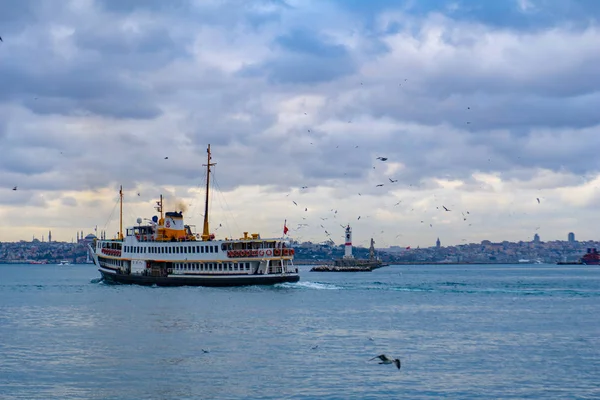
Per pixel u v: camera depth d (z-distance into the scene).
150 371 71.94
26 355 79.62
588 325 107.81
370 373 71.50
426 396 63.69
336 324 105.50
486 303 144.88
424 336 95.00
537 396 64.19
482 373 72.19
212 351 82.12
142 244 165.25
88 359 77.56
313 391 64.81
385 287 194.25
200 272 157.88
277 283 158.75
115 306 126.94
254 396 63.28
